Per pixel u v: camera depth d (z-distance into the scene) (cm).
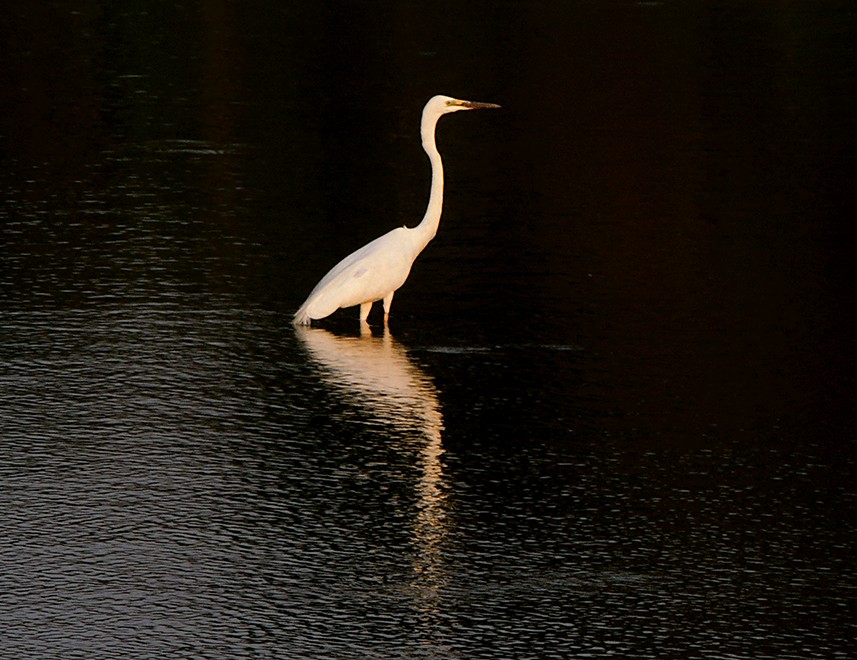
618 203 2141
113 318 1602
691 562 1090
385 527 1134
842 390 1441
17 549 1073
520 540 1119
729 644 980
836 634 995
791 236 1992
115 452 1252
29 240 1884
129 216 2011
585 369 1489
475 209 2095
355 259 1589
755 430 1341
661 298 1725
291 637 971
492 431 1327
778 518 1166
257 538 1109
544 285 1770
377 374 1460
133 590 1023
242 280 1753
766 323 1641
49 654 938
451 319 1639
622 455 1280
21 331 1547
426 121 1620
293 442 1288
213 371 1452
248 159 2334
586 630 992
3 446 1251
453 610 1012
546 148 2441
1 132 2455
